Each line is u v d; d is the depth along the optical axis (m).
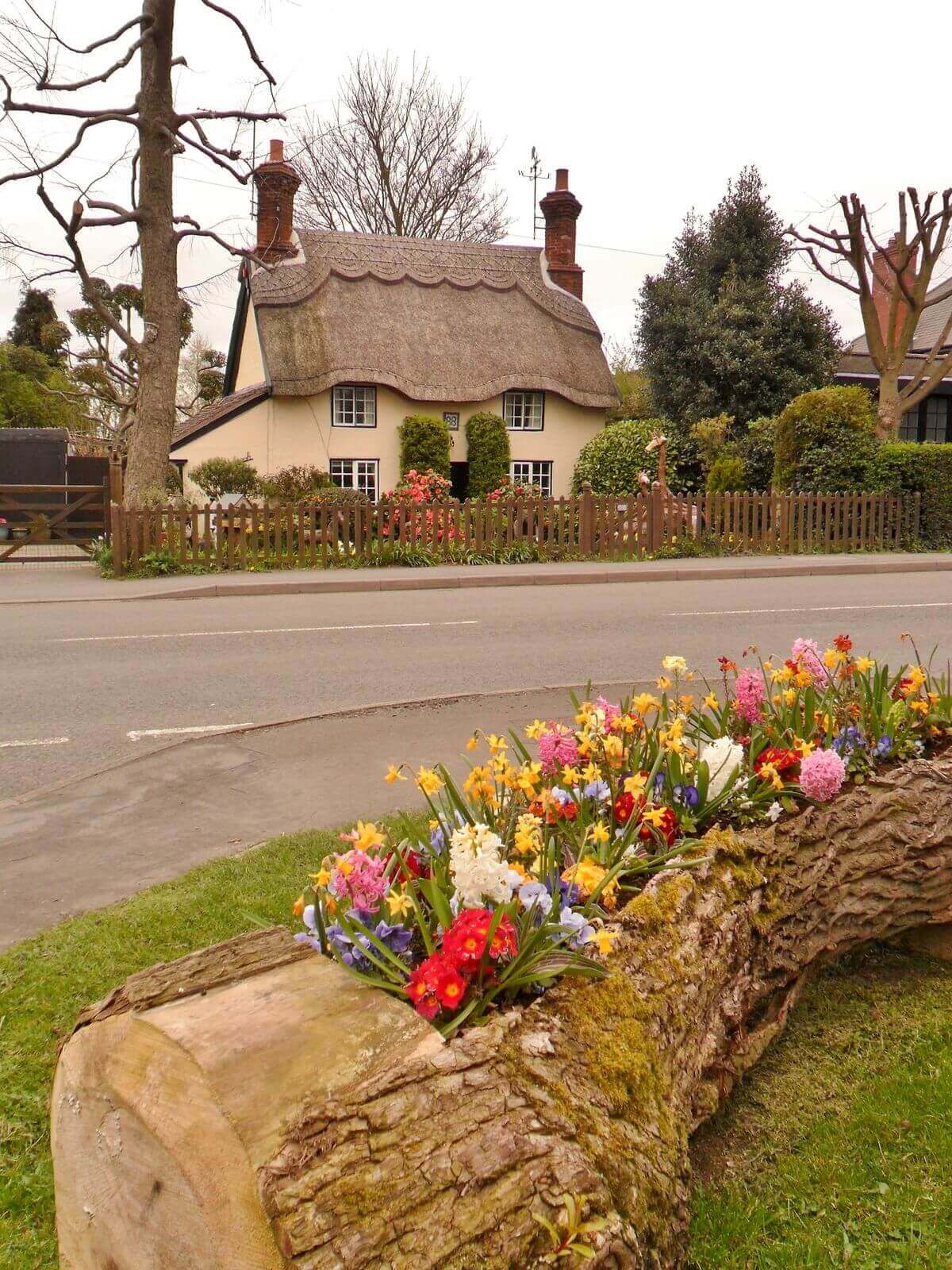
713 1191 2.38
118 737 6.53
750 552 18.14
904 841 3.24
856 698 3.86
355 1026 1.77
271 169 26.31
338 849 4.34
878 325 21.64
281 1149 1.52
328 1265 1.42
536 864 2.52
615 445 25.30
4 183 16.34
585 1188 1.61
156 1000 1.82
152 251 17.52
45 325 42.06
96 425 41.59
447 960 1.96
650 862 2.67
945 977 3.40
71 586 14.09
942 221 20.72
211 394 40.97
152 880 4.21
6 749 6.28
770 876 2.90
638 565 16.22
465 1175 1.55
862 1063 2.90
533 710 6.84
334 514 16.02
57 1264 2.20
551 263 29.86
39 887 4.17
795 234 22.06
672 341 26.97
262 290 25.47
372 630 10.44
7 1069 2.82
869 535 18.81
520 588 14.25
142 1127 1.65
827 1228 2.26
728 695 3.71
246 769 5.70
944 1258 2.16
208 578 14.72
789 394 26.31
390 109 36.69
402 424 25.28
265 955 2.02
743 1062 2.73
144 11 16.83
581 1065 1.90
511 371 26.19
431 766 5.69
